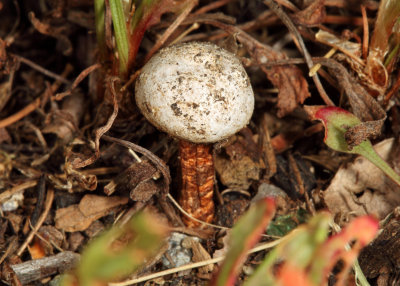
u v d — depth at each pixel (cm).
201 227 11
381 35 11
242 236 9
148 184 11
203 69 10
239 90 10
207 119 10
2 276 11
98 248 9
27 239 11
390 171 11
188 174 11
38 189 11
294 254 9
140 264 11
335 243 9
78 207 11
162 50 11
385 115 11
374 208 11
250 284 9
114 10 11
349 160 11
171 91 10
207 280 11
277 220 11
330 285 11
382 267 11
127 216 11
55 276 11
